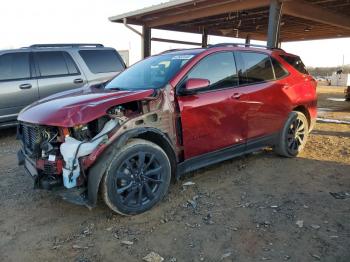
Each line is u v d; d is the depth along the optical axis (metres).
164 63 4.29
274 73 5.04
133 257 2.78
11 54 6.99
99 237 3.09
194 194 3.97
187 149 3.88
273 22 9.48
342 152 5.74
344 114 10.37
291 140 5.33
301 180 4.40
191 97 3.87
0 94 6.76
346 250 2.81
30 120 3.41
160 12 12.41
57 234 3.16
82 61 7.85
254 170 4.79
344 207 3.60
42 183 3.28
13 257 2.81
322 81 41.53
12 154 5.98
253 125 4.64
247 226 3.22
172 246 2.92
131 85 4.16
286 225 3.23
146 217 3.44
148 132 3.53
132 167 3.39
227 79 4.32
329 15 12.30
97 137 3.21
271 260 2.69
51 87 7.37
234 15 13.65
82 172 3.13
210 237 3.05
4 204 3.82
